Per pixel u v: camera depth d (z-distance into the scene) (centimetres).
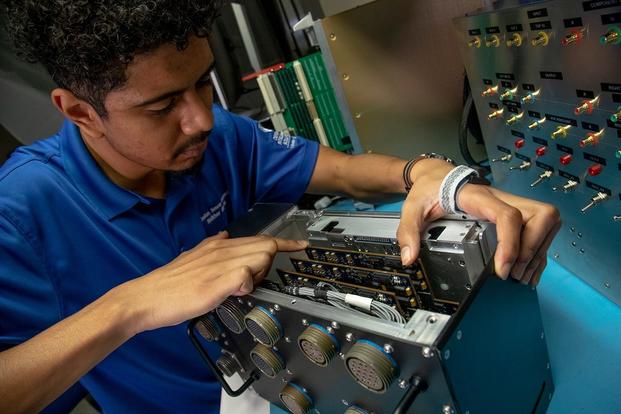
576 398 62
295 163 105
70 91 55
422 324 43
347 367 50
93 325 60
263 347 67
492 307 47
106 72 48
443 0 108
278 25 151
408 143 124
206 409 95
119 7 43
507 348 51
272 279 77
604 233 70
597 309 75
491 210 53
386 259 60
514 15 67
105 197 80
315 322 53
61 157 81
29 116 148
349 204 138
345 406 62
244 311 65
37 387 56
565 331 73
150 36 45
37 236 77
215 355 94
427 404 47
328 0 150
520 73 72
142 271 85
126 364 88
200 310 60
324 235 68
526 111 76
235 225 80
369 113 117
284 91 131
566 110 66
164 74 49
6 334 73
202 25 49
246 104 154
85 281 83
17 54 55
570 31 57
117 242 83
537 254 57
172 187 86
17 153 87
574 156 69
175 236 86
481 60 82
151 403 95
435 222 60
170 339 90
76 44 46
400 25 109
